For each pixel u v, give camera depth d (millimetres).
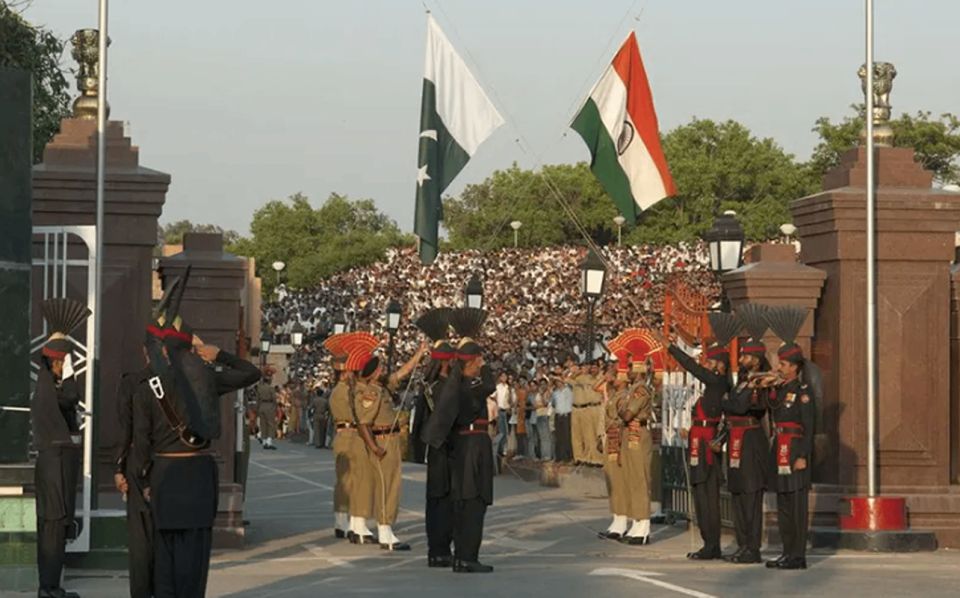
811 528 21703
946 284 22531
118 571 18406
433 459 19406
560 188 140875
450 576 18141
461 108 24234
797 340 22625
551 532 24641
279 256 159125
